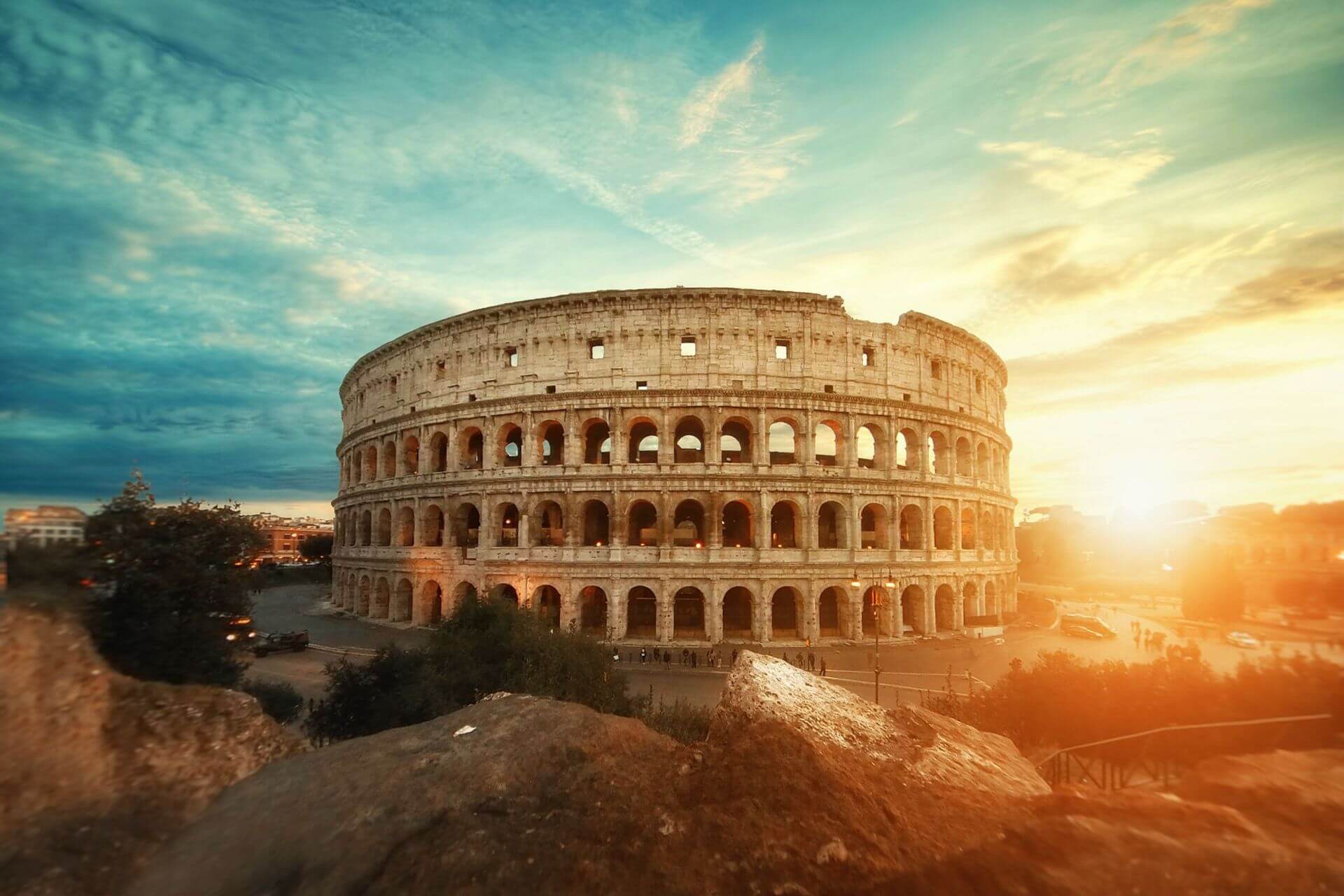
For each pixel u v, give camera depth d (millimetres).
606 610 76562
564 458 73000
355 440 95688
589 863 8781
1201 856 7906
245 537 33750
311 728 36625
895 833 9289
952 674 56656
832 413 73625
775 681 13945
